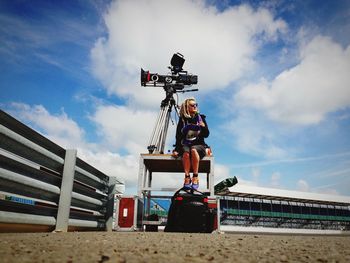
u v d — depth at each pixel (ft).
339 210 122.31
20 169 8.41
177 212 11.64
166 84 21.39
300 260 3.82
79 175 12.15
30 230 9.22
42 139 9.53
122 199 14.39
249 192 96.43
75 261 3.18
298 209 114.83
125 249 4.52
